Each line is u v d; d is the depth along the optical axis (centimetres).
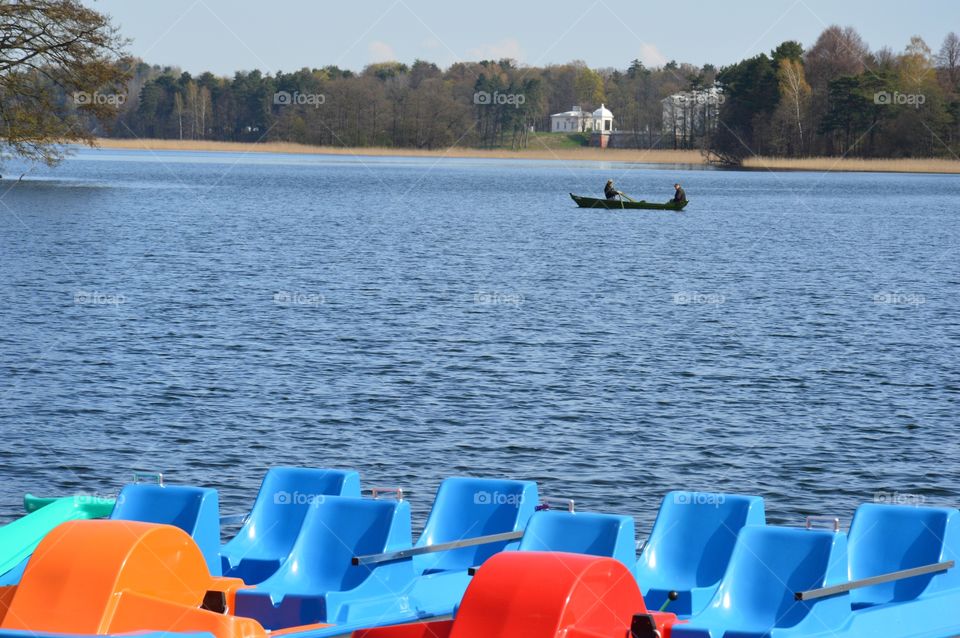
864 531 2403
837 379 5681
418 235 14862
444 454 4216
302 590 2411
